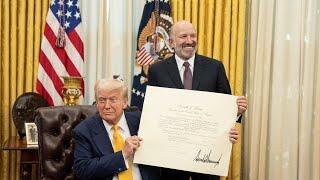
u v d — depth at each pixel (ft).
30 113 11.96
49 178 8.57
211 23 13.14
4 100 12.54
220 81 8.93
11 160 12.76
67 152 8.73
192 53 8.86
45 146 8.61
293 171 13.26
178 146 7.25
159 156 7.18
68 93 11.93
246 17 13.51
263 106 13.23
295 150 13.25
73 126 8.85
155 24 12.90
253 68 13.33
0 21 12.46
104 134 7.24
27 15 12.69
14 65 12.60
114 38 13.20
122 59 13.34
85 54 13.32
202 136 7.32
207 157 7.27
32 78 12.76
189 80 8.84
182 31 8.73
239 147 13.15
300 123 13.26
